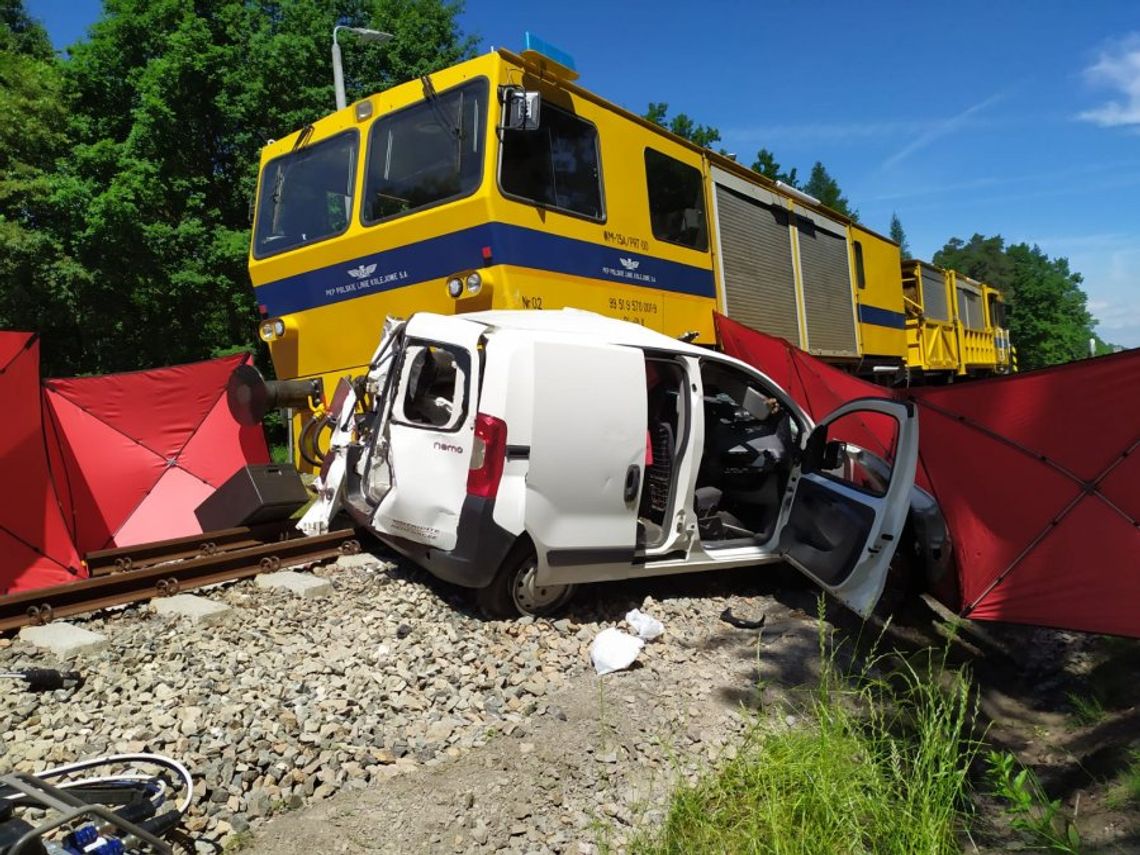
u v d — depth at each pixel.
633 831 3.45
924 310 18.42
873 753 3.79
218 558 5.73
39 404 5.95
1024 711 5.09
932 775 3.56
